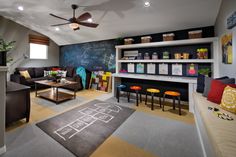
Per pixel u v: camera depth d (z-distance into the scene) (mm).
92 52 5730
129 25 3854
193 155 1622
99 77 5270
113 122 2479
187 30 3625
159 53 4074
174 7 2764
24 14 4164
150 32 4094
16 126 2244
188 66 3674
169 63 3955
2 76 1614
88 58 5875
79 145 1780
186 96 3688
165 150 1714
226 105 1692
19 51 5188
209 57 3363
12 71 5020
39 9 3666
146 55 4113
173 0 2549
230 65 2031
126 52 4699
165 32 3941
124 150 1705
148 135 2061
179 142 1886
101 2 2916
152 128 2279
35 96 4109
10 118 2160
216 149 1013
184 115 2855
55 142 1832
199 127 1981
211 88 2129
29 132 2068
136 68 4531
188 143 1863
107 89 4953
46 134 2023
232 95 1654
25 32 5316
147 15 3209
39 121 2453
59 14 3730
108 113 2906
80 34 5246
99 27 4324
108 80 4992
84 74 5375
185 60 3463
